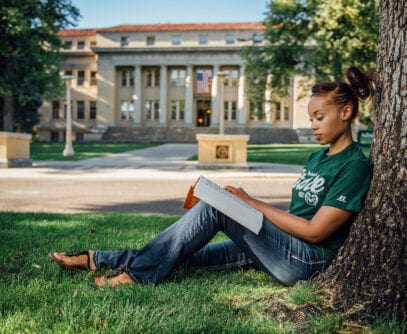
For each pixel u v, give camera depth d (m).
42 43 34.41
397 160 2.15
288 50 27.98
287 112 53.97
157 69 57.12
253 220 2.43
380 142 2.25
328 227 2.33
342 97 2.42
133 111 57.56
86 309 2.22
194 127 54.41
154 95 57.41
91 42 60.12
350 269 2.23
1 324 2.06
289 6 26.50
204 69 55.97
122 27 57.47
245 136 15.62
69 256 2.95
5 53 30.05
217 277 3.00
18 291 2.55
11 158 16.27
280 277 2.55
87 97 59.16
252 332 2.00
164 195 9.34
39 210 7.03
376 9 21.70
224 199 2.44
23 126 47.53
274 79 29.55
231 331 2.02
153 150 30.19
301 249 2.50
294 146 37.06
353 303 2.14
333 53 23.80
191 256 3.03
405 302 2.02
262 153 26.12
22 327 2.03
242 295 2.61
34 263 3.31
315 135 2.52
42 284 2.75
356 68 2.51
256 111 31.14
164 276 2.69
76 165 17.62
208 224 2.62
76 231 4.69
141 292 2.48
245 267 3.09
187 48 53.69
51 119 59.97
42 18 32.03
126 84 57.78
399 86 2.15
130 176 13.50
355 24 21.95
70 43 60.59
